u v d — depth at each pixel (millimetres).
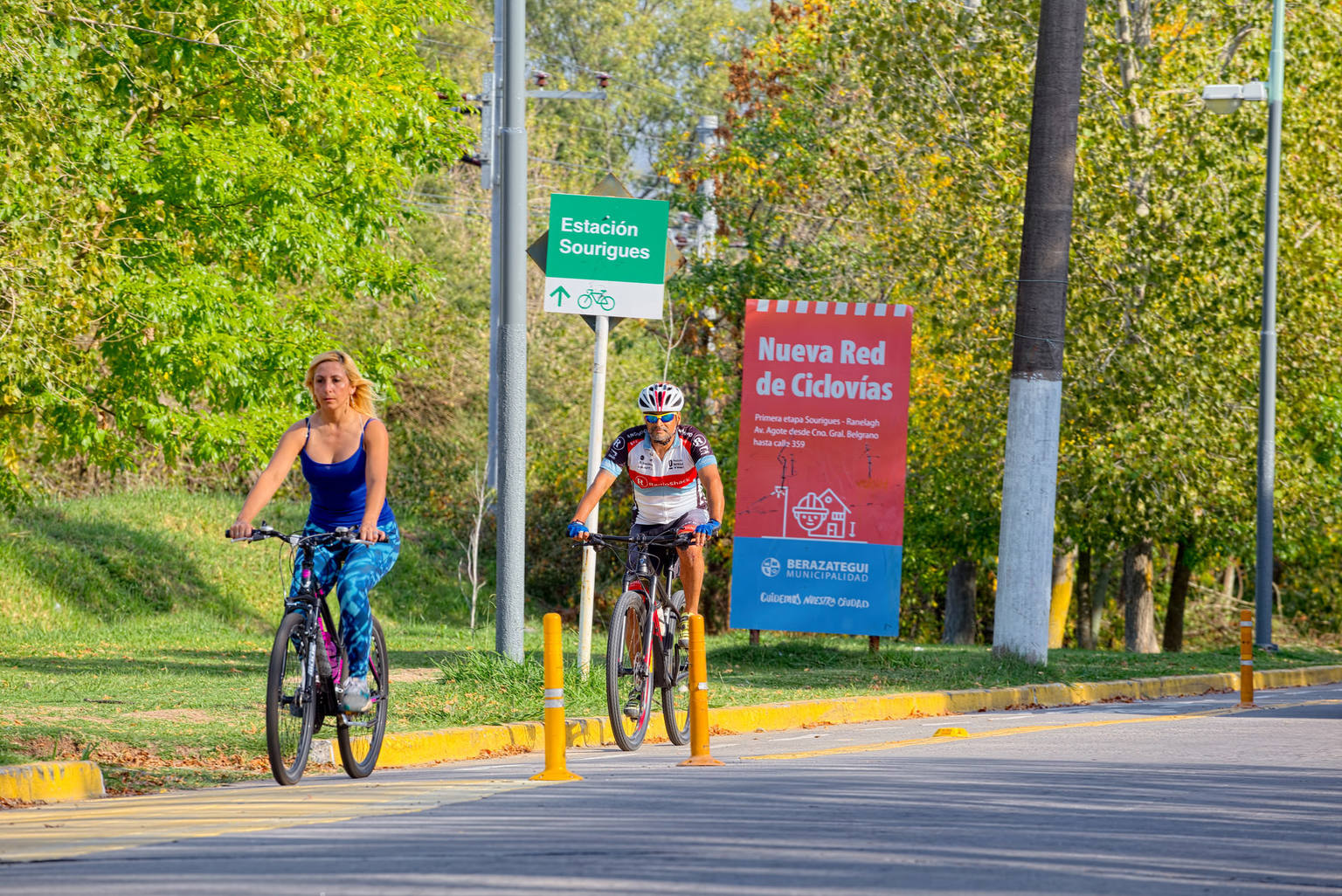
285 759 28297
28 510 91375
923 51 87688
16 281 46844
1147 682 58719
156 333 61844
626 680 35281
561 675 29844
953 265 89250
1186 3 88000
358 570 28516
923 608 141875
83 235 50875
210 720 37781
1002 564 58000
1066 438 87938
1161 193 84500
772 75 109812
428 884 17562
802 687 50906
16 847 21109
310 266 68688
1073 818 23797
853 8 93125
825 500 59625
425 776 31188
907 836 21625
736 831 21938
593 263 45750
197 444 65250
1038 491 57375
